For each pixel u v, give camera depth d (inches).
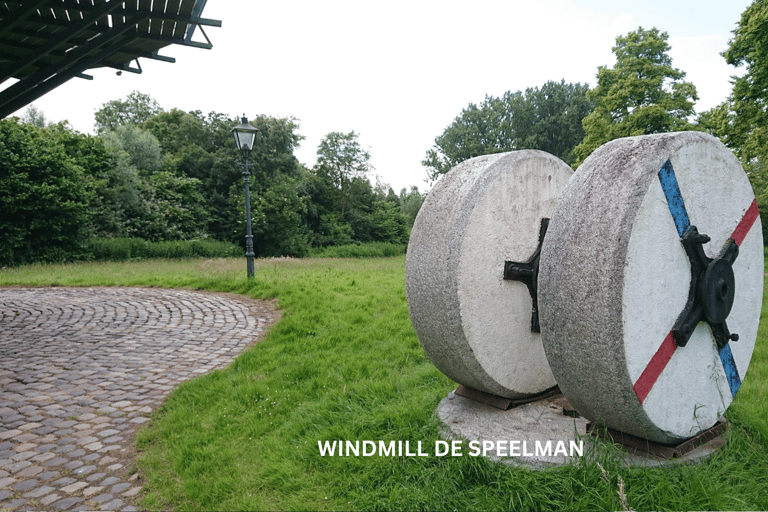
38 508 105.6
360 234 1904.5
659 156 98.8
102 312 340.8
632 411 99.5
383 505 97.2
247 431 137.2
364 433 126.5
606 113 944.3
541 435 118.8
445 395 152.0
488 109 2142.0
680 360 106.1
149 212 1127.6
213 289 445.1
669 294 102.0
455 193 135.2
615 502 91.5
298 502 100.6
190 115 1581.0
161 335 274.2
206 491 106.8
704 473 100.7
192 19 285.0
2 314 332.8
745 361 125.3
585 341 98.7
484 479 104.0
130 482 117.0
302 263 713.6
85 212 824.3
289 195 1455.5
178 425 144.9
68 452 133.0
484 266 130.5
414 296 138.0
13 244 705.6
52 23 257.3
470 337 128.3
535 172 142.0
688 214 104.9
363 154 1942.7
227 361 223.0
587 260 97.8
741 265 121.0
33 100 336.5
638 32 902.4
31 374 202.1
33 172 744.3
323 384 170.7
